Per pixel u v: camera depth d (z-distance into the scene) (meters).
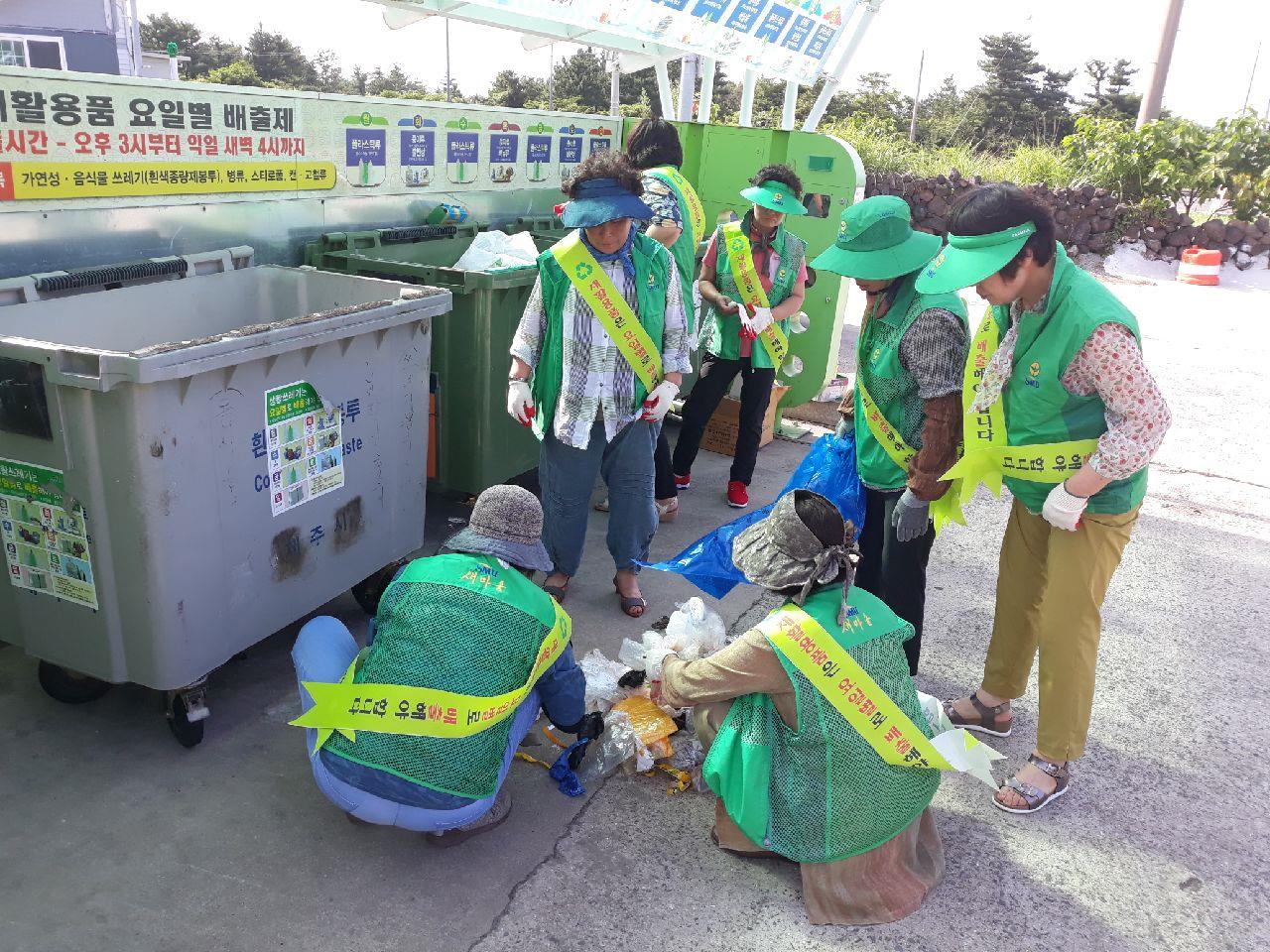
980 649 3.83
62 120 3.27
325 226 4.46
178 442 2.51
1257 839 2.83
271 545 2.94
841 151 5.54
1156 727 3.37
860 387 3.05
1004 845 2.74
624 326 3.38
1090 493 2.49
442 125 4.98
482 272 4.09
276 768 2.85
